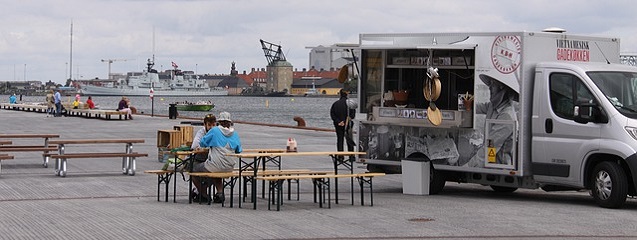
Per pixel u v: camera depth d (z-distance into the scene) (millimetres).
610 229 13156
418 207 15758
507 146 17047
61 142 20906
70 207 15242
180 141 24297
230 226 13109
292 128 44812
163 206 15500
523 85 16812
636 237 12438
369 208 15508
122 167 21938
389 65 19359
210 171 15742
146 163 24250
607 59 18484
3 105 79062
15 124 46094
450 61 18562
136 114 64812
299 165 23906
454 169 17859
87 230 12633
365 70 19453
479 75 17375
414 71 19312
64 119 53312
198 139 16500
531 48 16922
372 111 19219
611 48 18562
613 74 16406
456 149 17812
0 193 17250
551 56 17250
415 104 19328
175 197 16344
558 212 15203
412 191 18156
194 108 101375
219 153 15688
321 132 40500
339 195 17781
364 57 19438
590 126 15992
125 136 35875
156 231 12578
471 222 13750
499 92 17141
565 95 16453
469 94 17969
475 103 17469
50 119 53219
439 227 13148
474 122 17469
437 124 17719
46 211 14680
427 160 18234
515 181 17312
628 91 16250
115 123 48094
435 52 18766
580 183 16203
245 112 122938
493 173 17297
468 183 20062
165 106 146000
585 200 17562
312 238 11992
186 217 14086
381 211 15062
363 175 15766
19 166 22844
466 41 17562
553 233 12680
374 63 19453
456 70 18719
